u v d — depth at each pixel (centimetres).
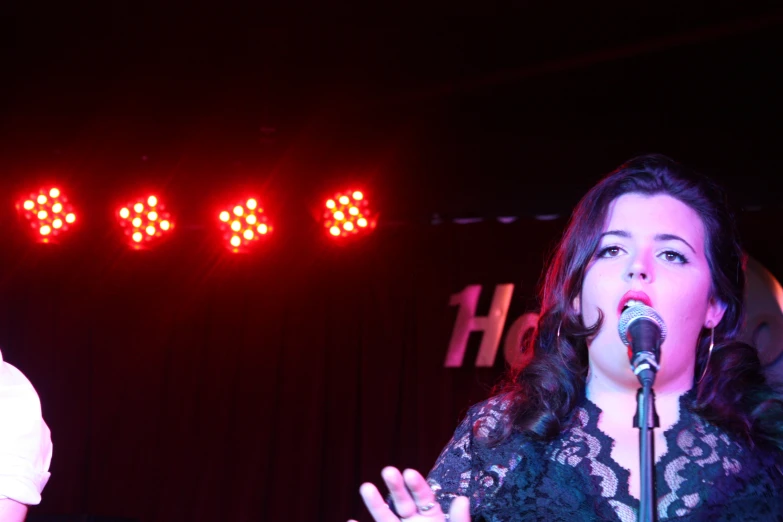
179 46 488
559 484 134
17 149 582
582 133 490
